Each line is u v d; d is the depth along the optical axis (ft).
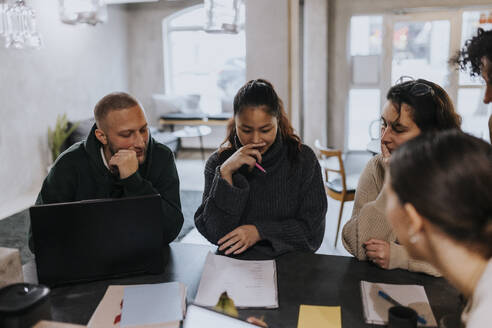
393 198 2.27
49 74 18.21
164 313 3.40
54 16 18.37
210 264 4.23
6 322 2.64
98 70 21.91
